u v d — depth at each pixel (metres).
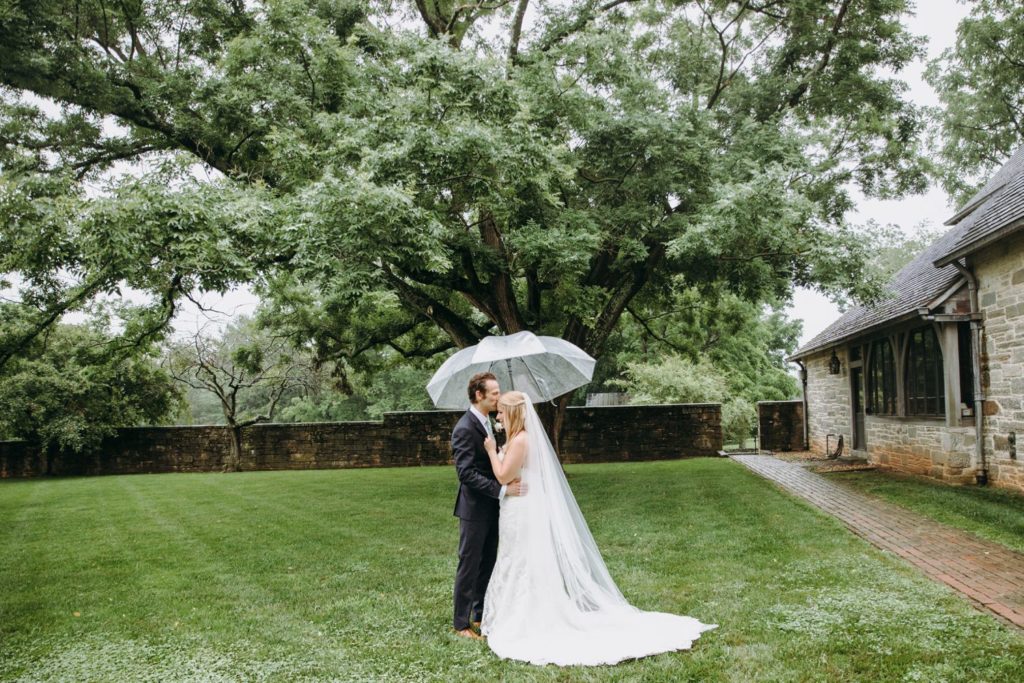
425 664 4.18
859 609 4.93
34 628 5.11
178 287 10.45
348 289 9.66
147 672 4.18
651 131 11.17
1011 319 10.09
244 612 5.38
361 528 9.08
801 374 20.44
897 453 13.54
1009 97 24.14
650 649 4.21
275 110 11.57
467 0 13.70
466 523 4.83
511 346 5.34
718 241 10.15
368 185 8.08
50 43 11.53
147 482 17.22
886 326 13.07
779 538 7.51
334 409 41.09
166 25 12.87
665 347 27.55
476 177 9.34
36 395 20.67
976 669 3.83
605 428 19.50
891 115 13.48
